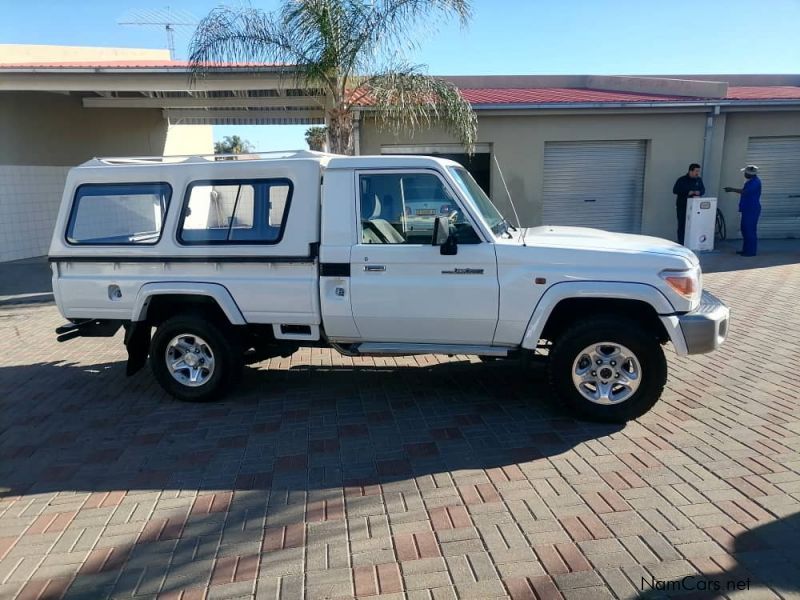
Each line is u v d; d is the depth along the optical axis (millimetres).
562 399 4809
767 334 7199
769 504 3523
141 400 5668
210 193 5227
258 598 2900
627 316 4809
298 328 5273
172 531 3496
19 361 7047
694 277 4629
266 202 5145
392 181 4945
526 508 3586
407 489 3867
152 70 12352
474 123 11828
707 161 14539
